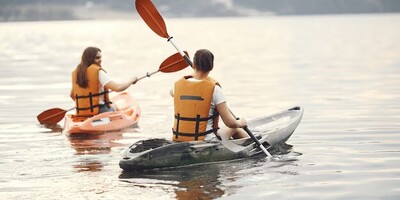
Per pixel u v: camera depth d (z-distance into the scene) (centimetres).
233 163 745
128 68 2334
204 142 743
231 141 772
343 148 824
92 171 715
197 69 752
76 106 998
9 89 1636
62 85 1722
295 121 853
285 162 748
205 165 736
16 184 661
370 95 1380
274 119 894
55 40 5384
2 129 1016
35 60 2880
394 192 622
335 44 3891
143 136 939
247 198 604
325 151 807
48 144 881
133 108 1098
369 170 705
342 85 1603
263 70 2147
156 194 618
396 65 2239
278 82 1717
